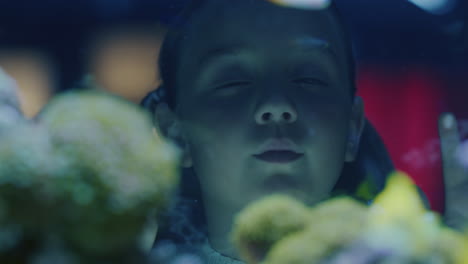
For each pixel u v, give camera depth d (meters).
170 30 0.64
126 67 0.91
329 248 0.27
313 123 0.56
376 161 0.66
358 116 0.64
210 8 0.61
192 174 0.61
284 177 0.56
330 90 0.58
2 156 0.24
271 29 0.58
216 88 0.58
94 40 0.95
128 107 0.28
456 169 0.56
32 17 0.96
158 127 0.63
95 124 0.25
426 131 1.15
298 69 0.58
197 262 0.56
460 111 1.14
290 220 0.30
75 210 0.24
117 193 0.24
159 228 0.57
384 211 0.30
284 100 0.55
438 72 1.13
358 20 1.03
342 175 0.63
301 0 0.51
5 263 0.24
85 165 0.24
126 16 0.94
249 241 0.31
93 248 0.24
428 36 1.06
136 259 0.26
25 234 0.25
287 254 0.28
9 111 0.45
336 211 0.30
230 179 0.58
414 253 0.26
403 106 1.20
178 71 0.62
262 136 0.56
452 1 0.80
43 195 0.24
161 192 0.26
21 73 0.93
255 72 0.58
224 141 0.57
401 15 1.02
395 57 1.13
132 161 0.25
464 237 0.28
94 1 0.94
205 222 0.60
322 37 0.58
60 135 0.25
